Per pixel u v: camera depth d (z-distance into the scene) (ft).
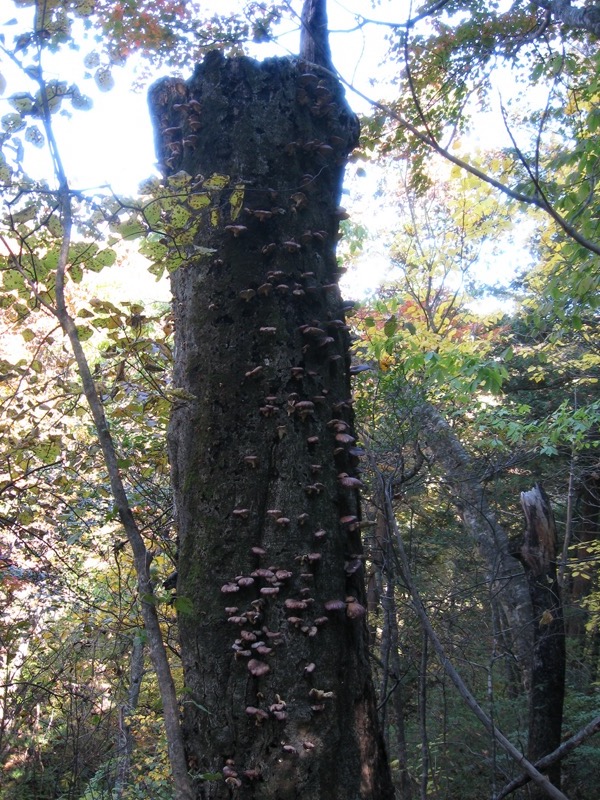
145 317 10.89
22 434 14.38
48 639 20.16
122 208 9.25
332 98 13.08
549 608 17.29
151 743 22.38
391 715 22.57
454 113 25.55
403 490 20.67
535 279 33.81
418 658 21.07
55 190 9.11
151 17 20.02
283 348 11.53
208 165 12.17
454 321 32.83
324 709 10.13
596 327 36.94
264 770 9.79
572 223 18.78
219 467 11.12
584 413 28.04
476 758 21.77
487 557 25.82
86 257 9.68
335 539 11.10
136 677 20.33
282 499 10.91
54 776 17.30
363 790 10.09
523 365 41.47
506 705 22.95
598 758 23.57
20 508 16.51
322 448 11.41
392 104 25.59
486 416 29.55
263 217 11.83
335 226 13.05
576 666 32.81
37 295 8.89
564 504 43.14
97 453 18.01
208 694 10.28
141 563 8.07
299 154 12.57
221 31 20.74
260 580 10.63
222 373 11.44
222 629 10.44
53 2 9.30
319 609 10.58
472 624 22.84
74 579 19.72
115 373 13.00
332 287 12.34
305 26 14.30
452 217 30.30
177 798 7.26
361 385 20.10
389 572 17.26
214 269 11.86
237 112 12.32
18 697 18.12
